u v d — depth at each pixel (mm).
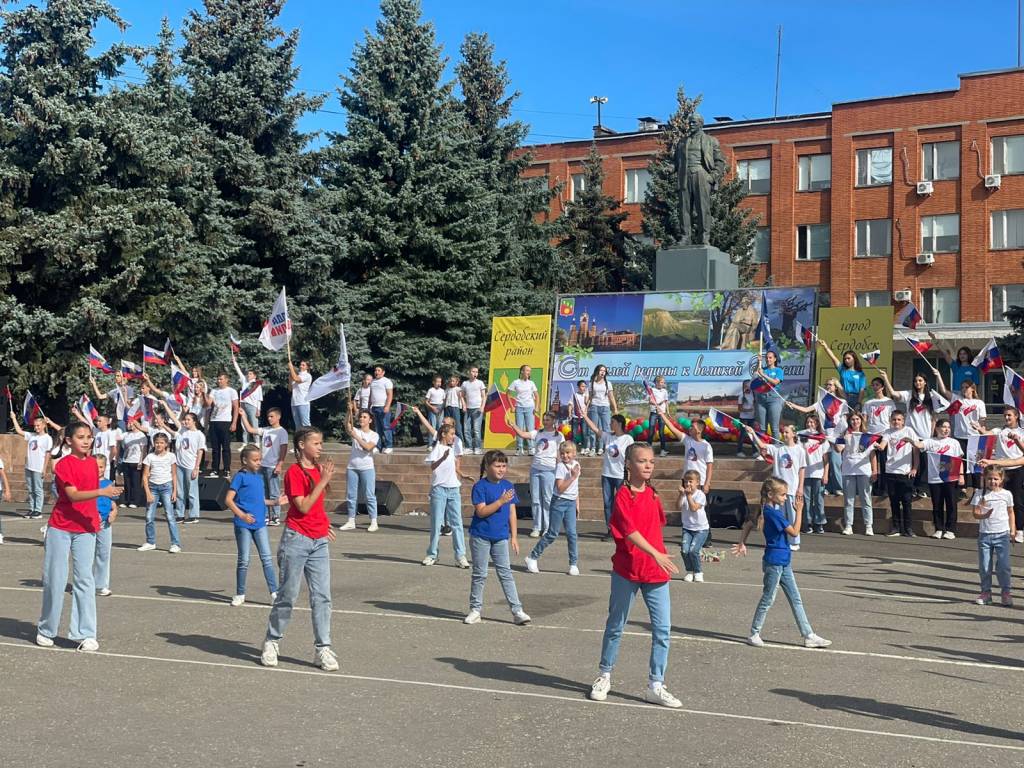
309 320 37562
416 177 39000
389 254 38812
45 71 31438
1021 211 50625
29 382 30703
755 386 24312
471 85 47438
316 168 38438
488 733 7508
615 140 60594
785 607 12609
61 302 32500
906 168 53094
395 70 39812
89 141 30922
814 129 55438
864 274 54000
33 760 6828
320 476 9484
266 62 36781
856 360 25312
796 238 55938
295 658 9820
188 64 37156
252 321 36938
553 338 28609
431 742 7289
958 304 51875
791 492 18031
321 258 36531
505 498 11539
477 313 39000
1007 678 9312
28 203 32281
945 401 20156
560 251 48812
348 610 12250
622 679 9141
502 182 46281
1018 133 50781
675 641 10734
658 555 8234
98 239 31016
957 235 52031
